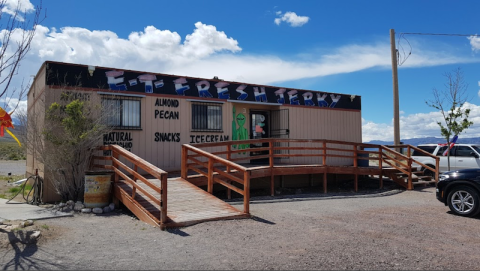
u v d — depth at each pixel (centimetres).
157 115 1164
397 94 1658
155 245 559
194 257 500
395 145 1507
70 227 661
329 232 657
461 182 841
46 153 896
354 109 1692
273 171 1170
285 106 1470
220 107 1312
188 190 913
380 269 463
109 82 1074
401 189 1359
